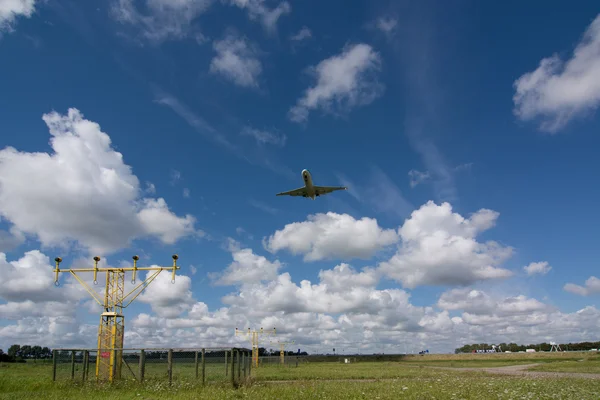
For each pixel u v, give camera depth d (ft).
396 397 67.31
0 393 77.00
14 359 310.04
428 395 68.74
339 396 68.59
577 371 173.27
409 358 546.67
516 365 273.54
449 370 208.03
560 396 64.64
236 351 92.73
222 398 66.90
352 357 517.14
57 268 109.50
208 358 107.04
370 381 118.11
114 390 81.76
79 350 94.02
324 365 328.08
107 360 97.71
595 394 69.15
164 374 95.86
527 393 68.39
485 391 74.79
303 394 70.08
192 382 86.17
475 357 526.98
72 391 80.28
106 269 110.52
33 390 82.43
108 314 105.29
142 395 72.59
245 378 95.20
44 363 272.31
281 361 338.54
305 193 195.93
